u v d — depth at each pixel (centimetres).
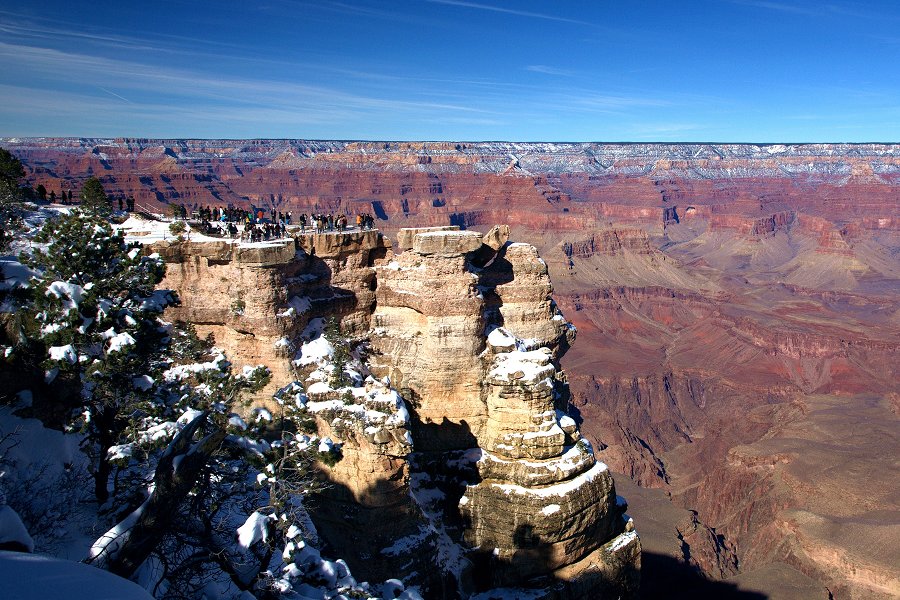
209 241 4297
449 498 4194
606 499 4019
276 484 2584
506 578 3822
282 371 4094
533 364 3959
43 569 1098
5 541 1348
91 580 1091
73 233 2541
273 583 2289
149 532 1783
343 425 3466
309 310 4372
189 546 2288
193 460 1864
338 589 2595
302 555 2647
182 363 3847
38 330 2498
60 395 2650
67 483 2450
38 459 2472
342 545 3547
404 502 3562
